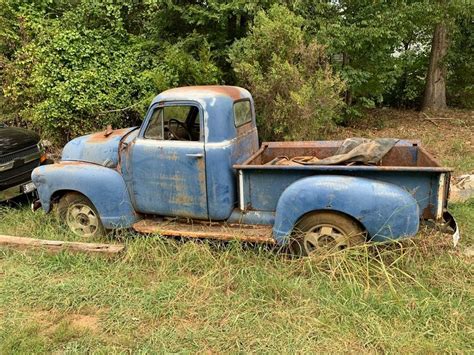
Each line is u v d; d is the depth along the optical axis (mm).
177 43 8141
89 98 7758
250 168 3982
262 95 6680
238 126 4422
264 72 6945
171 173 4234
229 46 8109
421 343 2867
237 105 4438
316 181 3699
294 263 3809
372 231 3615
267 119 6824
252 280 3621
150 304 3484
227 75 8297
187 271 3959
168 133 4316
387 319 3137
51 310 3553
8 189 5570
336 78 7238
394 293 3316
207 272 3809
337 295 3396
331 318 3180
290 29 6738
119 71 7949
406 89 12273
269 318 3238
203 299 3518
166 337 3115
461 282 3479
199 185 4160
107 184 4469
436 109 11531
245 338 3049
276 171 3930
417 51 12227
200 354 2941
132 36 8383
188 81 7793
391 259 3686
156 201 4398
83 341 3135
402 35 8727
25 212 5625
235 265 3869
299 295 3447
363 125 9875
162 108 4230
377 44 8656
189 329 3189
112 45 8172
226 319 3268
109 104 7816
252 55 6891
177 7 7984
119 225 4543
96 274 3998
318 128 7051
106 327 3279
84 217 4809
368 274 3541
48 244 4434
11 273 4070
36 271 4082
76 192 4754
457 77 12258
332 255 3660
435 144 8102
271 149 5090
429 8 8656
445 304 3223
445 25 10453
